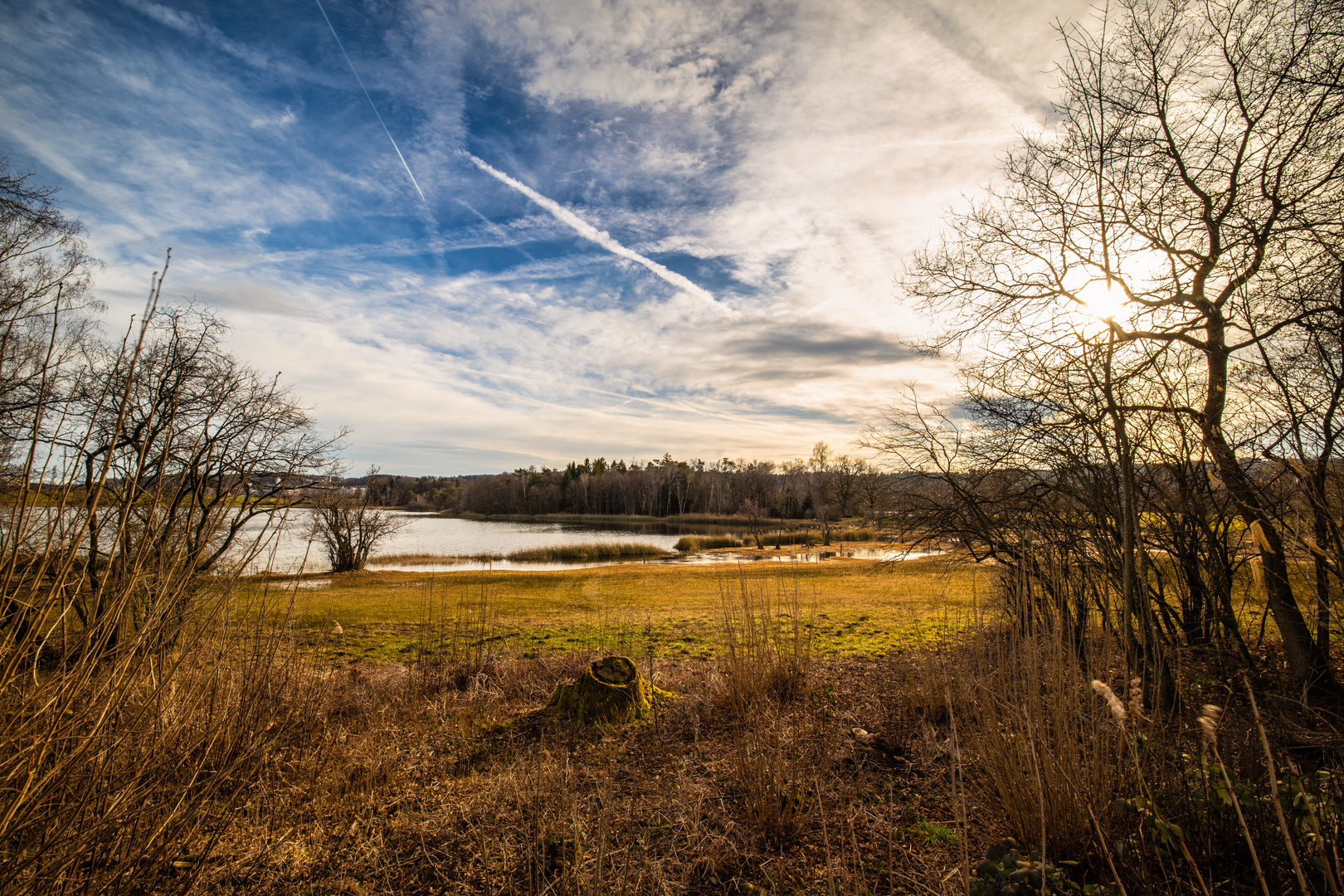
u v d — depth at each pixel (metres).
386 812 4.08
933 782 4.17
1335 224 5.24
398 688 6.79
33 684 2.07
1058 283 7.33
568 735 5.32
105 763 2.40
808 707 5.81
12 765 2.06
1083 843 2.87
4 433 2.36
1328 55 5.48
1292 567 4.81
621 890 3.15
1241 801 2.61
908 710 5.50
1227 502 4.88
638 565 27.70
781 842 3.59
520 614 13.87
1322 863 2.03
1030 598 4.41
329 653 9.24
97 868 2.38
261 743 3.76
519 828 3.81
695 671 7.51
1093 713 3.25
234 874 3.27
